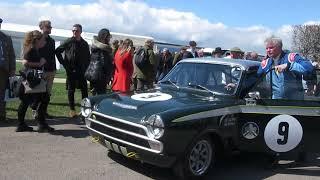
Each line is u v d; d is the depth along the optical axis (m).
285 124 6.49
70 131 8.51
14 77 9.78
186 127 5.56
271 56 6.68
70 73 9.52
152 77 10.76
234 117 6.13
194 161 5.86
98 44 9.23
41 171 6.06
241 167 6.84
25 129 8.23
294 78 6.63
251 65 6.86
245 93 6.50
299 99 6.66
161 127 5.39
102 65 9.23
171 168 5.99
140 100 6.12
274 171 6.74
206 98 6.33
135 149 5.68
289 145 6.56
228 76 6.71
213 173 6.45
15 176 5.80
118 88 9.70
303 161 7.32
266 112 6.37
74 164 6.45
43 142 7.57
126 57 9.62
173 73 7.39
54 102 11.81
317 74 6.83
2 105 8.88
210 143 5.99
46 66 9.16
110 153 7.08
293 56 6.56
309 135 6.68
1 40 8.55
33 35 8.04
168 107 5.77
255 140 6.33
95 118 6.32
